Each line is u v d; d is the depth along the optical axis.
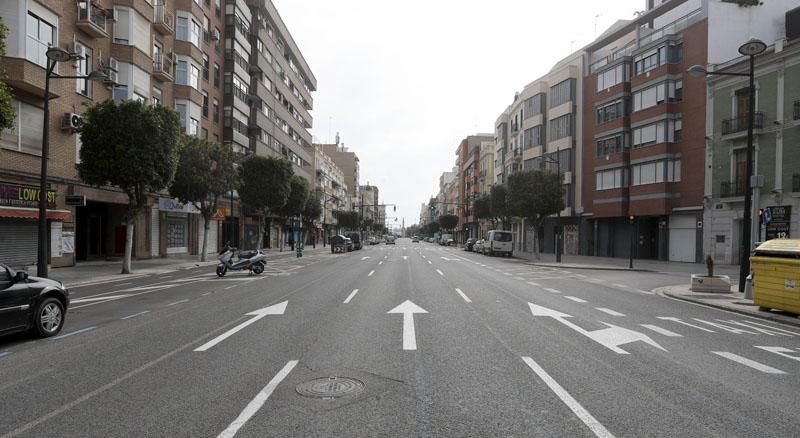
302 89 70.62
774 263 11.59
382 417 4.57
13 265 19.73
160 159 20.16
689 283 19.89
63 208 22.47
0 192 18.94
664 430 4.34
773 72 27.69
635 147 39.16
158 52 29.91
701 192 33.38
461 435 4.18
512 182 39.41
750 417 4.70
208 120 38.19
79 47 23.03
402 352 7.12
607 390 5.46
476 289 15.76
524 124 55.78
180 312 10.77
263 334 8.37
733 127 30.09
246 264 21.03
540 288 16.58
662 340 8.27
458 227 114.19
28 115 20.50
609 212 41.31
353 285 16.67
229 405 4.87
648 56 38.31
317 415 4.61
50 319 8.26
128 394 5.21
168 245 33.22
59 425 4.38
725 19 33.31
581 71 46.97
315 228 78.81
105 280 18.66
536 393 5.32
